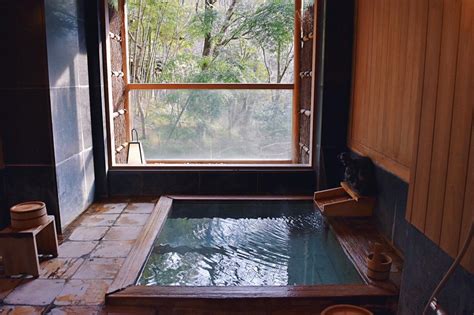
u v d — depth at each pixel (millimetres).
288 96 4254
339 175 3725
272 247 2879
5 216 2961
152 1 4727
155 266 2527
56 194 2938
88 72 3574
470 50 1275
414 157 1681
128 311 1980
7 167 2920
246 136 4305
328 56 3547
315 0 3617
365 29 3236
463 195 1308
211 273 2441
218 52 4922
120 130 4129
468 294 1301
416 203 1661
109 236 2896
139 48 4781
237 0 4840
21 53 2779
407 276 1772
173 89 4211
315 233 3129
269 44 4824
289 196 3838
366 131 3217
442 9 1455
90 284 2221
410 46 2416
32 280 2262
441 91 1457
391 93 2717
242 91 4215
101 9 3598
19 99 2836
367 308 2043
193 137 4309
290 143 4324
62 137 3029
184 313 1982
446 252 1418
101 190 3791
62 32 3023
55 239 2537
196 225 3309
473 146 1252
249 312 1998
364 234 2873
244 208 3725
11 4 2721
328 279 2369
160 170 3871
